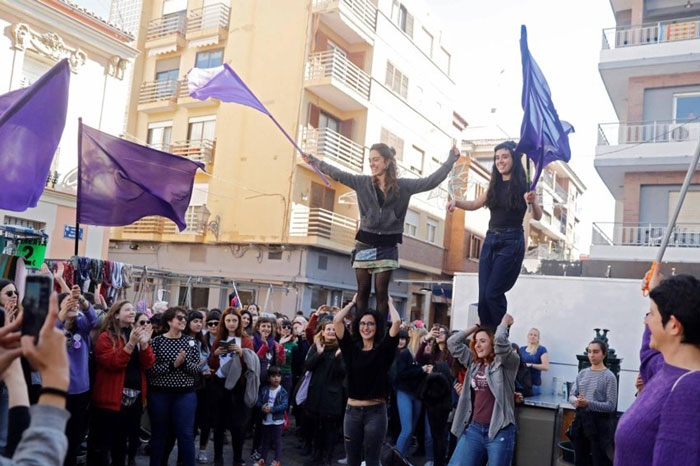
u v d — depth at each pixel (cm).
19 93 610
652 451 252
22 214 1511
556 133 530
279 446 815
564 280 1207
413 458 971
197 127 2542
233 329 810
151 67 2697
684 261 1877
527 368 871
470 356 600
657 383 265
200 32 2533
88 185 723
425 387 845
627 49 2095
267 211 2286
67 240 1617
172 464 813
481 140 3378
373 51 2464
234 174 2377
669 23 2122
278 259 2252
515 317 1230
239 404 798
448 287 2372
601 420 680
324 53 2292
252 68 2409
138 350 675
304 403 873
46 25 1530
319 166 534
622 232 2050
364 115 2434
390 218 509
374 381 556
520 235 491
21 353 217
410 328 1091
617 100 2336
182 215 776
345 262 2388
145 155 755
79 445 652
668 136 2045
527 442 812
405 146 2698
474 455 573
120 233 2561
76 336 625
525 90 480
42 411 185
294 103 2292
